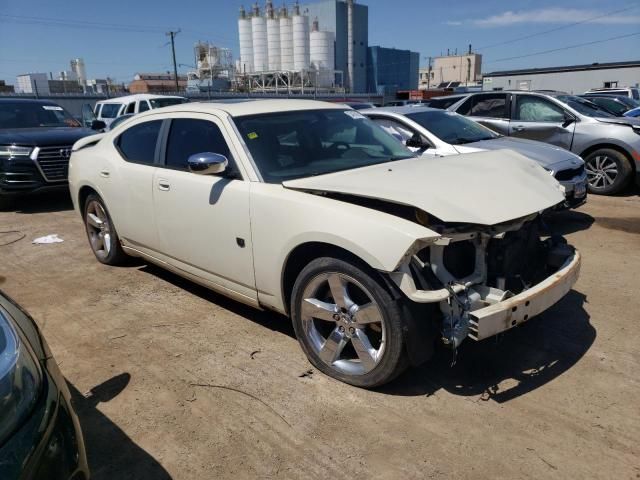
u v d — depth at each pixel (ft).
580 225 22.31
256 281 11.60
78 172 17.62
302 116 13.51
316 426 9.19
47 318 13.96
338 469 8.18
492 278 10.07
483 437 8.80
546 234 11.78
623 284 15.29
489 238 9.75
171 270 14.78
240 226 11.53
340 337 10.27
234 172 11.91
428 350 9.42
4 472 4.97
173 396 10.22
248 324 13.21
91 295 15.47
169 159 13.89
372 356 9.78
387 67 261.85
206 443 8.87
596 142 27.68
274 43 200.64
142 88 208.54
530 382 10.36
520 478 7.89
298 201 10.36
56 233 23.07
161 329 13.08
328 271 9.98
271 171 11.62
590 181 28.81
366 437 8.87
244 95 115.24
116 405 10.00
